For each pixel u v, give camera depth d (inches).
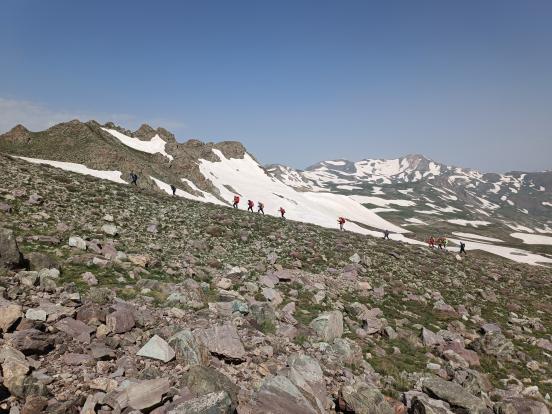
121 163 3230.8
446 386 581.6
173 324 604.1
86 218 1222.9
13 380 359.9
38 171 1727.4
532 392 723.4
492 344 920.9
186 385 422.9
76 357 438.9
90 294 622.2
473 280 1852.9
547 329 1268.5
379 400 498.3
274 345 614.2
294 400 415.5
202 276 955.3
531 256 4596.5
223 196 4274.1
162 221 1473.9
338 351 669.9
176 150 4950.8
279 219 2343.8
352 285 1263.5
